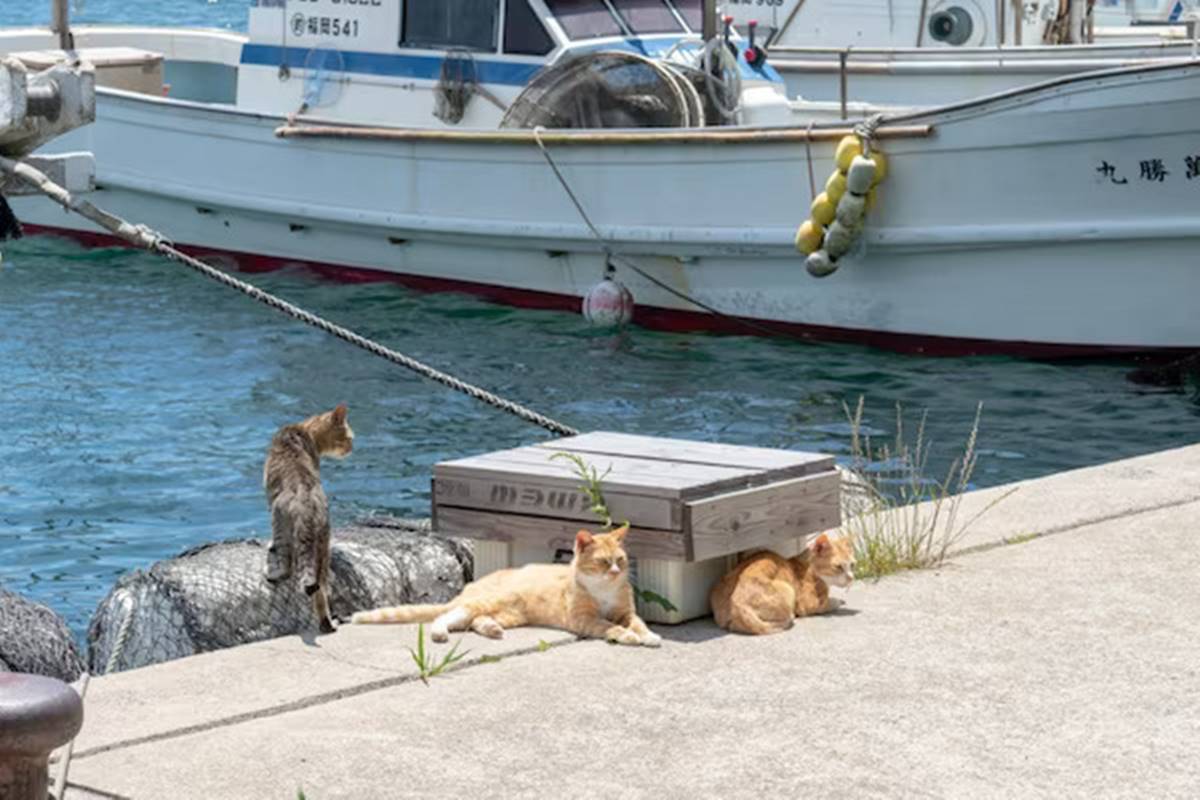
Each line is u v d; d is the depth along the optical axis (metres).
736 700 5.21
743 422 14.67
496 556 6.36
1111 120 15.27
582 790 4.57
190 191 20.00
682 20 18.73
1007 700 5.19
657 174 17.05
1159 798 4.52
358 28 19.06
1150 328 16.02
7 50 22.02
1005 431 14.38
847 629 5.87
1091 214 15.67
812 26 23.80
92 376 15.99
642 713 5.11
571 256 18.02
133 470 13.13
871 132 16.05
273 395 15.38
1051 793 4.54
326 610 6.10
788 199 16.59
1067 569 6.49
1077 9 23.25
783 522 6.18
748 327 17.58
